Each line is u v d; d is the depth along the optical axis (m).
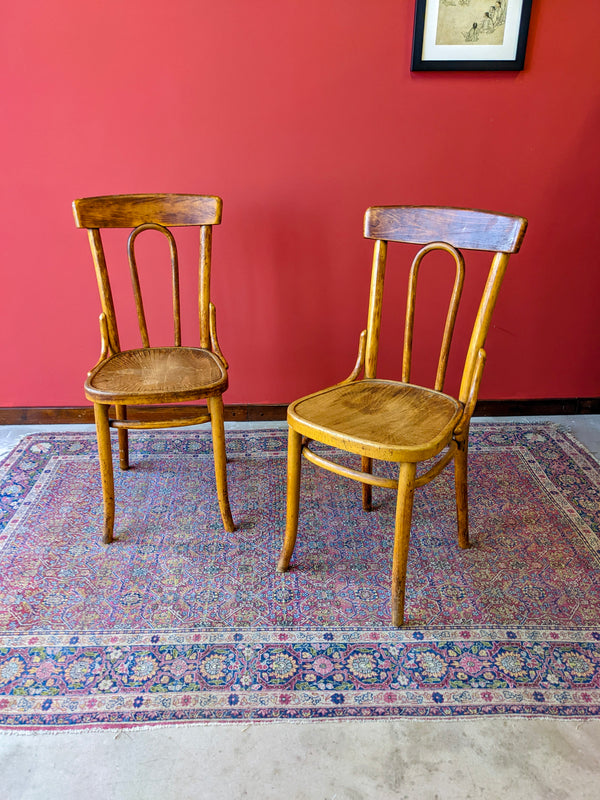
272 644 1.24
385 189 1.92
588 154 1.88
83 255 1.96
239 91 1.79
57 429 2.17
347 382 1.52
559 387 2.22
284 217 1.94
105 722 1.08
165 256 1.97
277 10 1.70
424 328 2.10
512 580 1.42
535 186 1.92
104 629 1.28
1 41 1.70
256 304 2.06
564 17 1.72
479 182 1.92
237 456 1.98
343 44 1.74
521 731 1.06
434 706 1.11
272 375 2.18
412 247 1.99
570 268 2.04
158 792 0.96
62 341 2.08
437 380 1.46
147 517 1.66
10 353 2.09
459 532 1.51
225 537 1.58
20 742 1.04
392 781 0.98
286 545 1.43
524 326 2.12
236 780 0.98
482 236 1.32
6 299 2.01
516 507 1.69
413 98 1.81
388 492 1.79
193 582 1.42
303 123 1.83
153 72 1.76
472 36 1.72
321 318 2.09
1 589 1.39
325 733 1.06
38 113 1.79
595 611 1.32
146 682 1.16
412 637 1.26
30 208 1.90
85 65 1.74
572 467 1.89
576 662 1.19
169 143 1.84
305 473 1.88
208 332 1.74
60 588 1.40
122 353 1.70
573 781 0.98
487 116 1.83
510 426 2.16
